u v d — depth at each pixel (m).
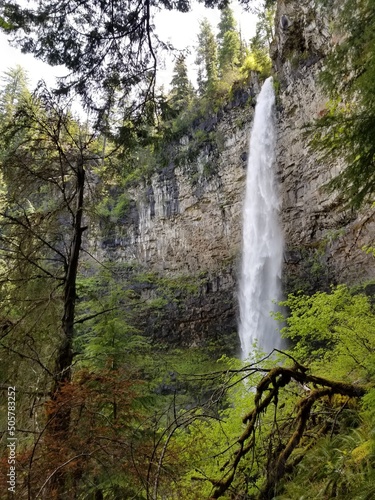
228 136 33.41
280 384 4.04
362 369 4.96
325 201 24.23
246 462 4.36
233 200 32.75
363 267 21.77
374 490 3.02
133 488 3.38
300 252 26.19
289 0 24.64
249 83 32.66
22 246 5.03
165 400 6.13
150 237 37.59
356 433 3.93
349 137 4.18
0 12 4.79
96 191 5.99
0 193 5.48
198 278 34.06
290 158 27.31
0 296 4.73
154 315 33.91
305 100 25.97
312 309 5.86
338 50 4.50
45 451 3.34
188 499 3.56
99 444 3.29
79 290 6.07
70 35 5.15
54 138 5.11
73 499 3.30
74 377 4.22
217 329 31.50
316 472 3.83
